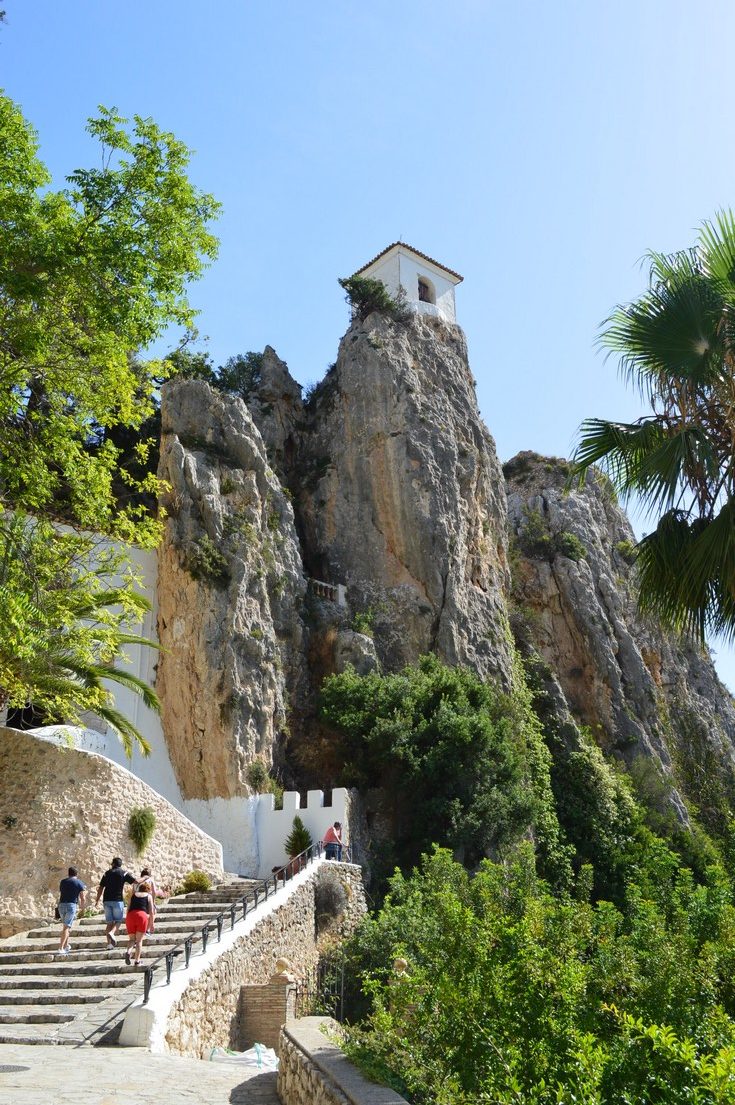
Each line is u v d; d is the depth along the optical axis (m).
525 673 40.88
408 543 37.03
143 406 16.98
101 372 15.63
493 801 27.75
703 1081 4.43
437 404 41.53
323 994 17.86
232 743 26.50
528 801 28.78
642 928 8.39
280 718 28.69
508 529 54.38
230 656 27.45
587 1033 5.82
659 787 43.16
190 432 32.03
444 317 47.59
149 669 27.66
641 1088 5.20
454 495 39.00
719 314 8.73
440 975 7.16
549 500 56.41
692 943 7.71
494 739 29.38
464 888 13.38
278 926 17.81
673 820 41.09
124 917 14.98
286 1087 8.12
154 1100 7.97
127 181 14.12
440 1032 6.54
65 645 17.53
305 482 39.59
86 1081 8.56
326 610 33.88
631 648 50.25
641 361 9.37
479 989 6.74
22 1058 9.59
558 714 40.50
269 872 25.28
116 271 13.84
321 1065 6.89
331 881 21.83
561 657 48.84
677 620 8.77
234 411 33.25
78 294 13.99
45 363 14.62
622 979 7.08
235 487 31.28
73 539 17.47
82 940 15.30
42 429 15.63
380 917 19.66
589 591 50.53
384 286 43.66
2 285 13.41
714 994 6.93
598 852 35.75
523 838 29.86
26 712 23.56
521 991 6.48
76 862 17.97
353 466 39.19
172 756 26.89
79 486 16.28
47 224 13.98
